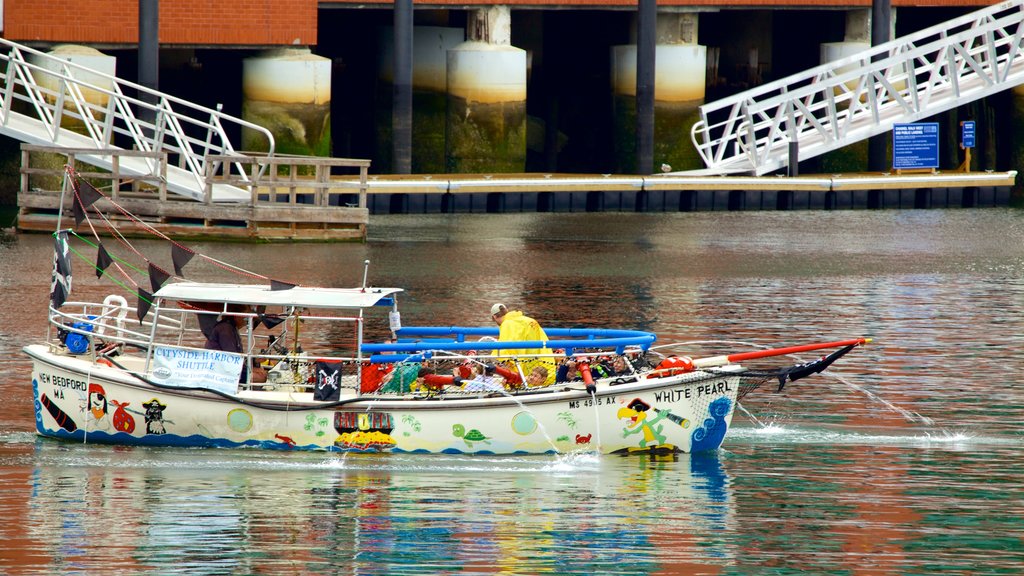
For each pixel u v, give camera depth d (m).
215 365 52.06
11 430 54.66
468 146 167.12
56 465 50.22
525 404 51.09
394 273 100.56
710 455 52.50
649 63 159.75
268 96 154.25
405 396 51.53
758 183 158.25
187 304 53.88
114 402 52.62
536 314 83.19
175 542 42.62
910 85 165.88
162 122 126.62
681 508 46.22
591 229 135.25
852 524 44.88
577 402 51.16
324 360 51.50
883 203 162.88
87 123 127.75
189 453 51.84
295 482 48.50
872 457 52.62
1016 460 52.19
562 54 193.25
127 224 118.88
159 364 52.47
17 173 150.88
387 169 181.12
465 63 165.75
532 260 110.44
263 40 154.25
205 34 151.88
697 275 103.00
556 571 40.62
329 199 142.62
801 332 78.31
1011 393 63.12
